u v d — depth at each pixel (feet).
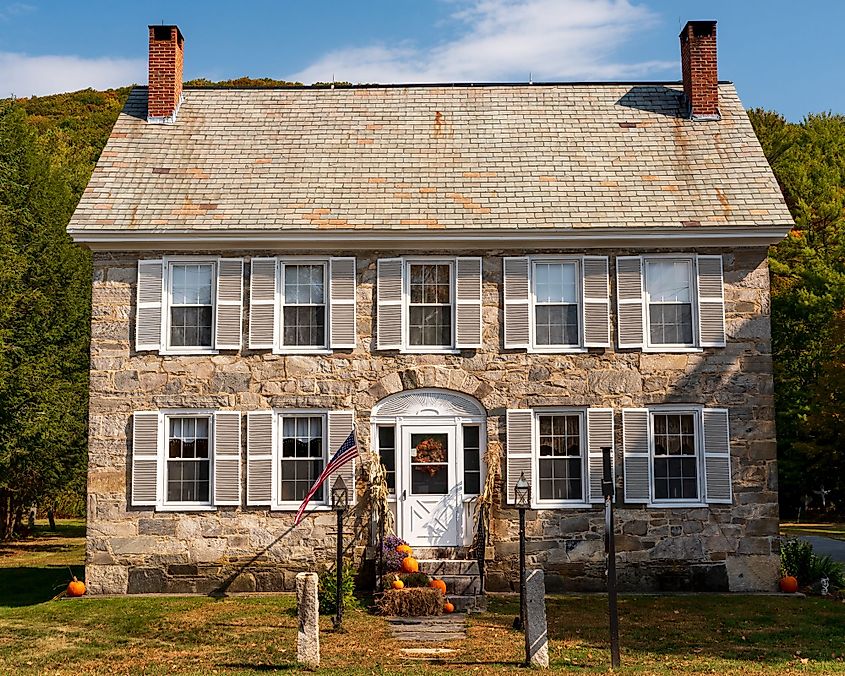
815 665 38.24
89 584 58.59
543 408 60.23
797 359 122.21
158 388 60.03
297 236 60.08
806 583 60.39
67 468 92.17
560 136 67.62
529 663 38.17
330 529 59.11
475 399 60.39
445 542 59.47
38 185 97.76
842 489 118.32
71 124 228.02
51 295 94.89
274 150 66.44
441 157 65.92
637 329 60.34
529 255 61.21
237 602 54.85
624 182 63.57
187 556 58.90
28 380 85.30
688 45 69.31
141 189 62.69
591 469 59.47
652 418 60.39
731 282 60.95
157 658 41.11
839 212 136.15
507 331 60.49
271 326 60.44
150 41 69.21
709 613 51.13
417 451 60.23
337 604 48.16
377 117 69.62
